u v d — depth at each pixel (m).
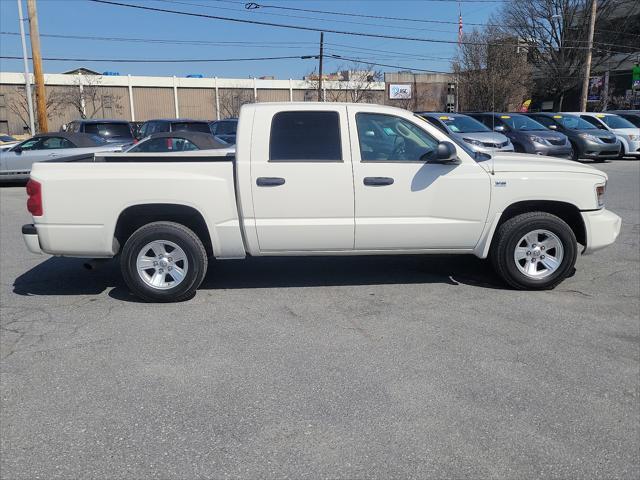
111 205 5.23
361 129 5.37
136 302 5.53
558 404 3.53
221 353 4.32
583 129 18.77
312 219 5.32
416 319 4.97
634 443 3.13
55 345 4.50
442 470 2.90
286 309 5.27
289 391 3.72
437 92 64.56
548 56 49.69
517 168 5.48
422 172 5.36
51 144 14.92
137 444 3.15
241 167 5.22
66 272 6.65
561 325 4.80
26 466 2.96
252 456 3.03
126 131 17.28
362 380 3.86
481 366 4.05
